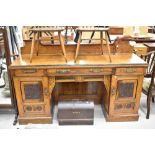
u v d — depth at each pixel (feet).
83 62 6.89
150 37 13.00
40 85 7.04
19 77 6.83
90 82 8.77
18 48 7.84
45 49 7.76
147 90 7.89
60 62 6.88
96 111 8.66
